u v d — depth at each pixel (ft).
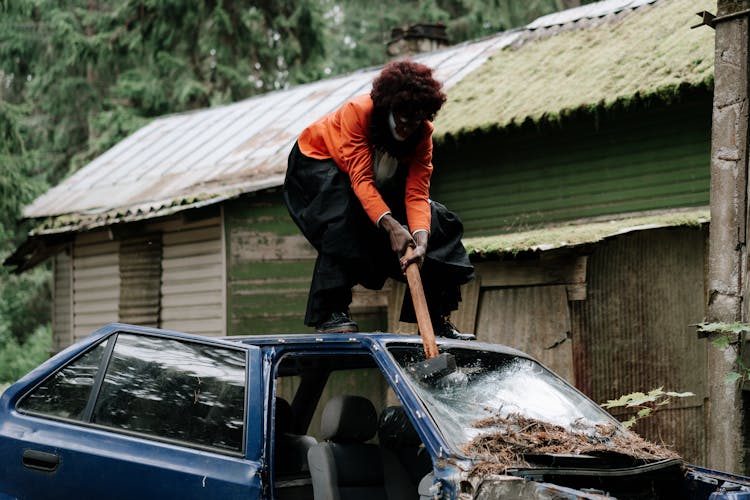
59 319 51.42
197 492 12.84
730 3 19.84
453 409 13.37
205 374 13.84
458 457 12.06
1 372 65.31
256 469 12.90
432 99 14.73
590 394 26.03
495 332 28.30
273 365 13.89
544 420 14.03
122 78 76.95
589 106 30.17
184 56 76.28
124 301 42.37
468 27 81.92
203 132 50.67
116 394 13.79
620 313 26.68
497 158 36.06
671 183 30.94
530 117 31.76
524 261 27.53
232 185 38.91
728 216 19.52
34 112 86.48
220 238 37.04
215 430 13.38
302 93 51.11
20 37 82.64
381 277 15.93
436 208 16.51
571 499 10.83
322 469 14.97
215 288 37.29
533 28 40.60
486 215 36.35
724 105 19.81
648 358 26.84
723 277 19.51
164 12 74.43
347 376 23.03
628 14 36.94
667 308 27.30
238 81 74.54
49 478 13.25
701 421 27.30
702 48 29.60
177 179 43.16
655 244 27.40
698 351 27.50
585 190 33.27
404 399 13.07
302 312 36.96
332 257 15.43
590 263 26.37
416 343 14.57
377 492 15.26
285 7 77.56
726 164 19.66
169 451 13.21
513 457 12.38
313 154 15.92
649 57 31.40
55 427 13.56
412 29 53.26
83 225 40.01
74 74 81.56
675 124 30.91
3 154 54.60
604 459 12.98
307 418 17.57
